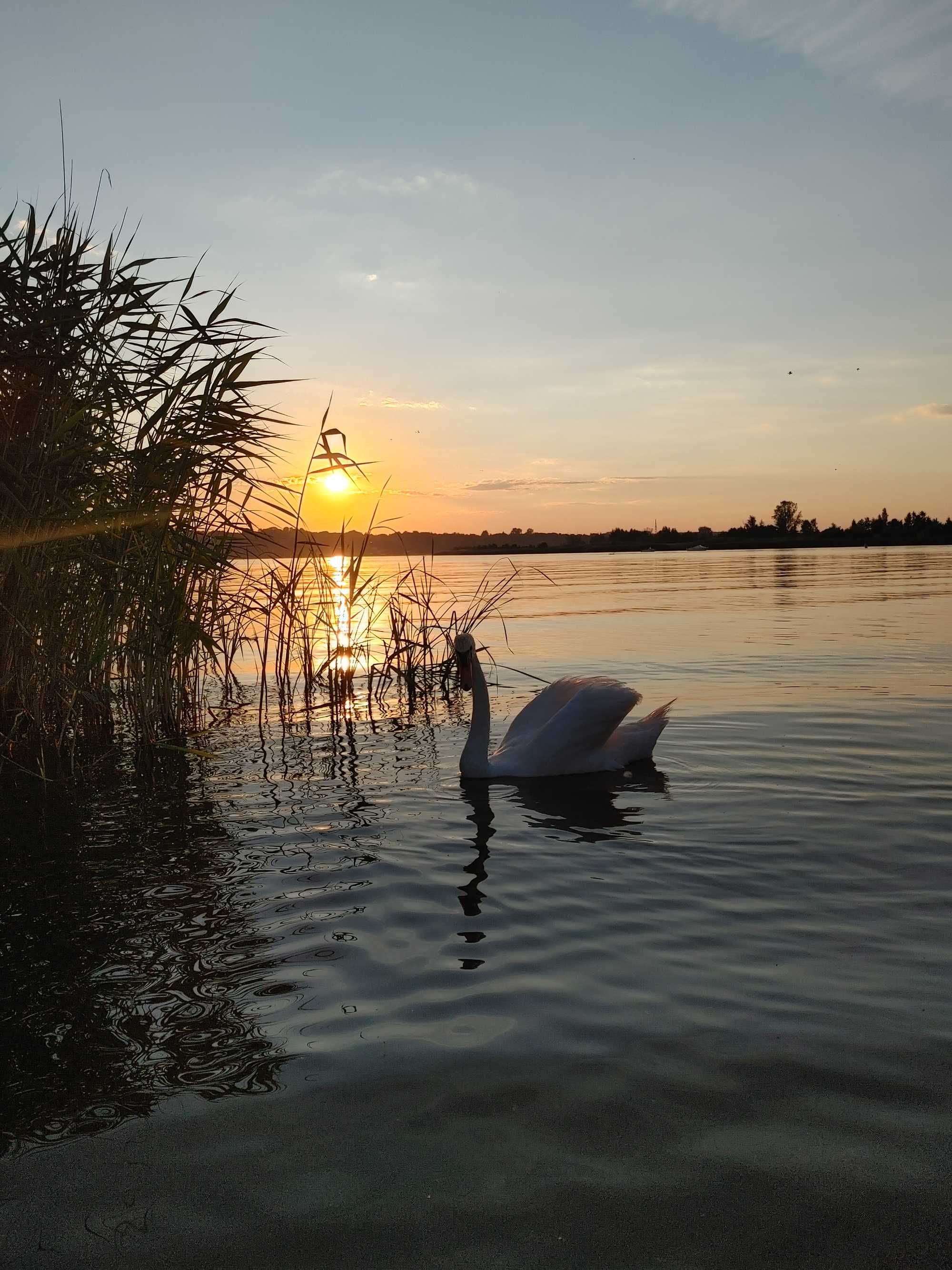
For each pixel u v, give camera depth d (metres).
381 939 4.31
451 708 11.06
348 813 6.52
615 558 88.19
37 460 7.18
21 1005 3.74
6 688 7.78
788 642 15.74
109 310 6.98
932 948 4.11
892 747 8.16
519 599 26.89
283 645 11.95
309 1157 2.76
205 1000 3.74
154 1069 3.25
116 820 6.38
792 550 117.94
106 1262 2.39
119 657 8.48
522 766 7.57
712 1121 2.89
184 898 4.89
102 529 7.34
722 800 6.70
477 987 3.81
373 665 13.15
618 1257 2.37
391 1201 2.58
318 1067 3.23
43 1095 3.11
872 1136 2.80
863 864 5.24
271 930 4.44
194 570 8.68
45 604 7.64
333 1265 2.37
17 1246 2.45
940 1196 2.56
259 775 7.68
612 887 4.95
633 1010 3.59
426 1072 3.18
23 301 6.94
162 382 7.34
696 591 31.02
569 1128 2.86
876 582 34.06
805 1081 3.08
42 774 7.27
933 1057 3.21
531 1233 2.46
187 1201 2.60
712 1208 2.53
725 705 10.29
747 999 3.66
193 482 8.24
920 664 13.03
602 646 15.74
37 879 5.23
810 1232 2.45
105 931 4.47
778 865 5.25
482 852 5.61
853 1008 3.57
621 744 7.89
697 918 4.50
